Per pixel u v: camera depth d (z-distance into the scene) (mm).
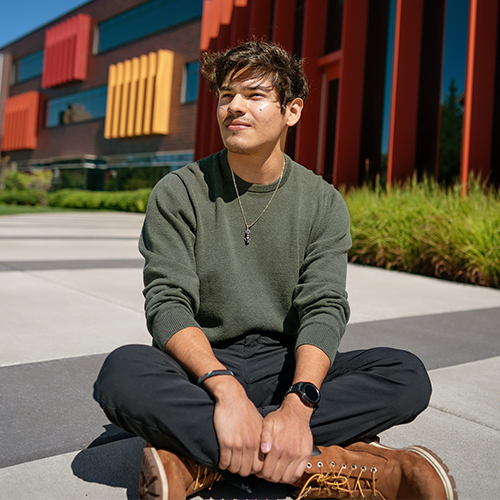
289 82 1553
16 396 1955
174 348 1374
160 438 1249
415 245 6215
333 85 11406
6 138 31531
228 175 1609
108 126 23516
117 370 1278
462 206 6266
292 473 1189
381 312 3848
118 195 20844
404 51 8477
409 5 8453
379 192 8570
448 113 8672
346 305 1550
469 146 7508
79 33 25234
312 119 11617
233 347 1577
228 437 1172
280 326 1580
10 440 1601
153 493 1145
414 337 3150
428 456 1230
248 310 1548
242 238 1591
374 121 10211
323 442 1340
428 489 1166
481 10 7469
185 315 1430
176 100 20594
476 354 2854
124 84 22672
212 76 1611
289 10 12227
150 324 1476
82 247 7055
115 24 24156
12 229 9094
